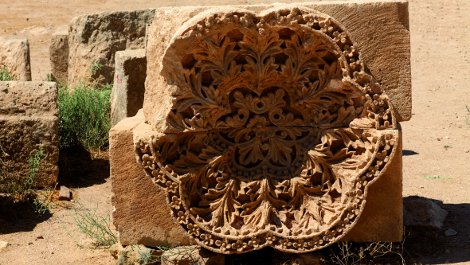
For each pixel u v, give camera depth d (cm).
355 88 370
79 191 519
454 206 464
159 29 383
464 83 750
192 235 375
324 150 377
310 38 364
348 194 373
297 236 374
